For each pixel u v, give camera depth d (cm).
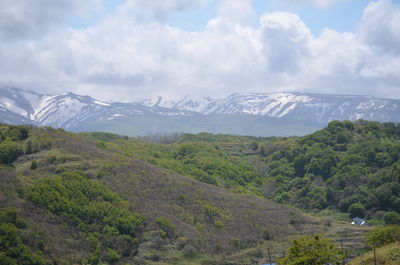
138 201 9225
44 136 11019
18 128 10962
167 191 10100
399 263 5303
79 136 12950
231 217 10044
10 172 8375
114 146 13912
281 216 10931
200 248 8588
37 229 7150
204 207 9975
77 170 9419
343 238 9781
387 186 13000
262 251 8881
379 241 6938
